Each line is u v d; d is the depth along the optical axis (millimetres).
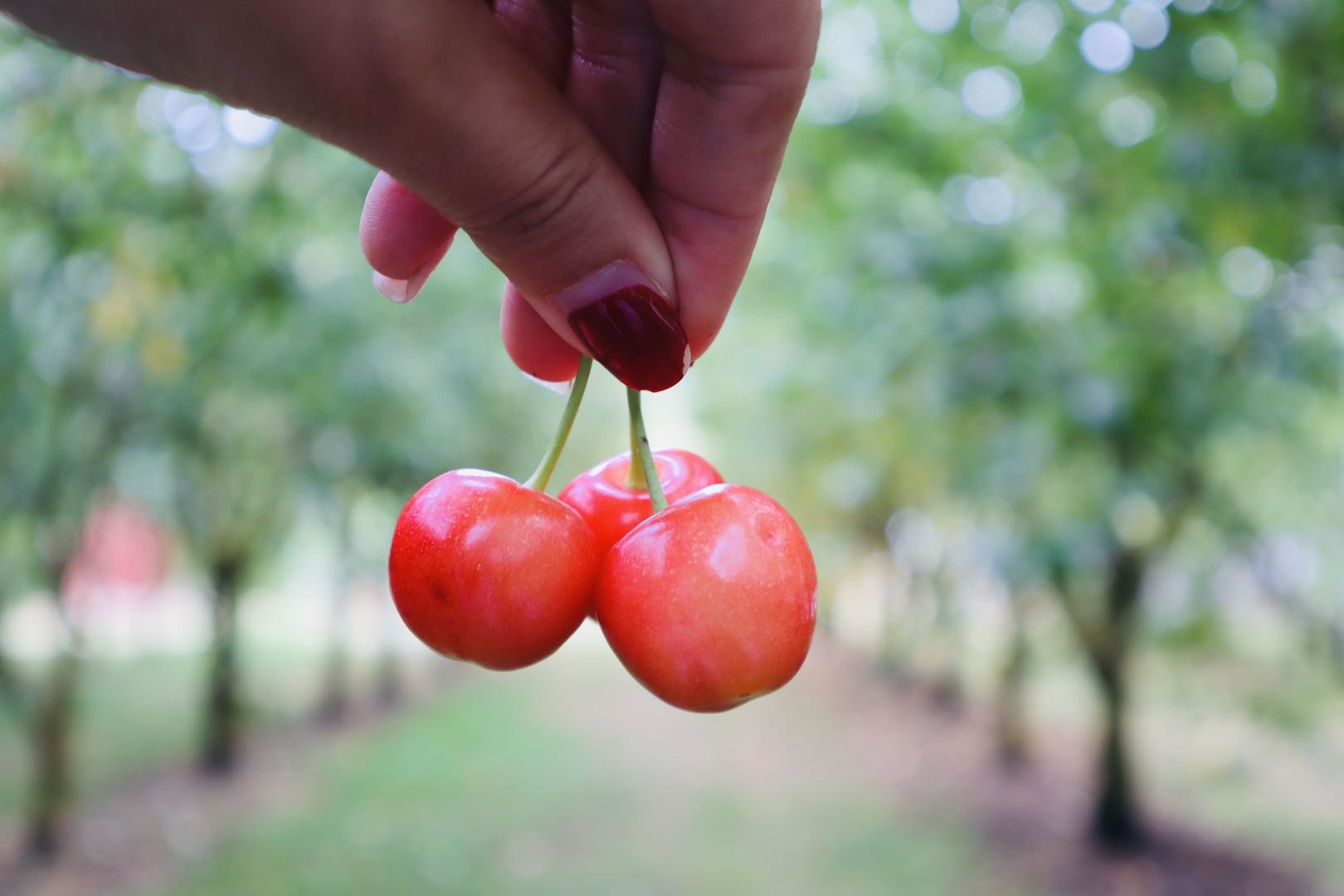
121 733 9641
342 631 12188
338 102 724
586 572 909
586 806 7969
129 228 4238
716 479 1079
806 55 783
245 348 5738
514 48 784
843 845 7031
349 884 5832
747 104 813
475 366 7641
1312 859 6438
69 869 5953
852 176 4844
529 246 845
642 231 858
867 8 4414
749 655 847
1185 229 3422
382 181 1036
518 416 10844
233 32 673
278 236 4465
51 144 4020
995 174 4547
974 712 13250
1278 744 8844
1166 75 3213
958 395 3883
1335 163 3041
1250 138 3119
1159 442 4215
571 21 921
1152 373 3883
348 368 5848
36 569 6762
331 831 7012
